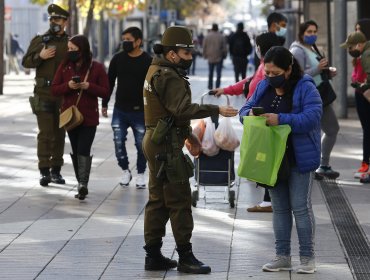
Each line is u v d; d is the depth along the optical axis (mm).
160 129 9664
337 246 11023
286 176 9516
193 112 9508
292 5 43812
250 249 10852
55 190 14805
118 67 14750
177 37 9625
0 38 35594
